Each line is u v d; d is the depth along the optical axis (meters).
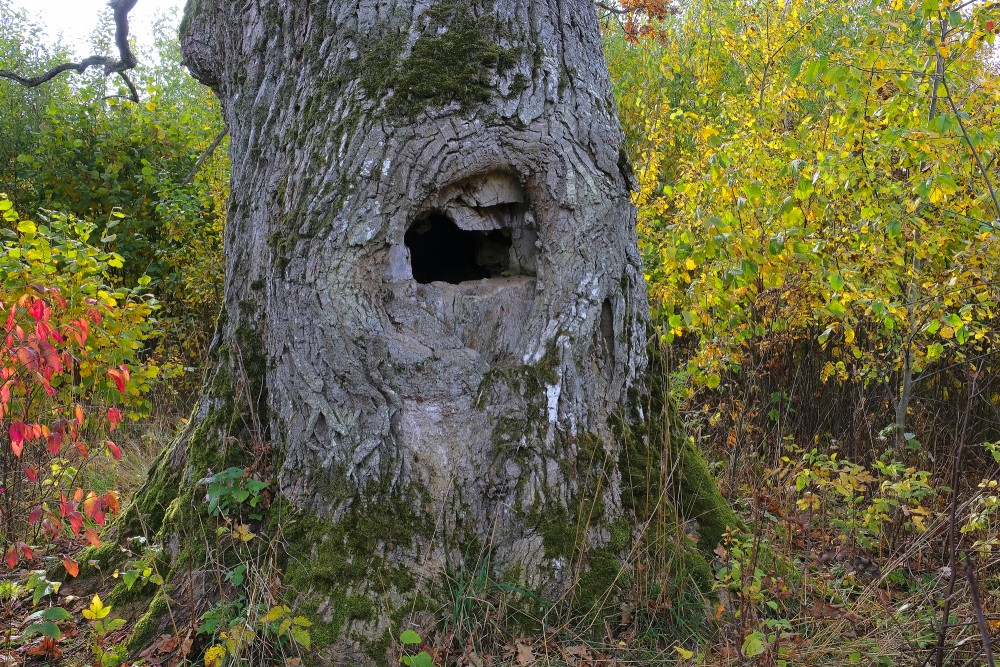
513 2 3.49
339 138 3.32
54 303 3.60
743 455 4.90
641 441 3.69
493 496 3.32
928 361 4.93
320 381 3.30
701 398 6.84
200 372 8.16
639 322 3.83
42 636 3.18
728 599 3.32
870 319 5.35
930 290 4.62
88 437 5.44
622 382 3.69
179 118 11.45
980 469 5.22
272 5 3.89
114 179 9.39
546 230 3.52
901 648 3.12
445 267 4.22
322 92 3.46
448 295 3.48
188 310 9.16
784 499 3.86
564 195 3.48
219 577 3.12
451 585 3.16
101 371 4.77
